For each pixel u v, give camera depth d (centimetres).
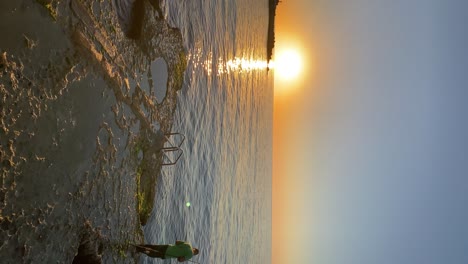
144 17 548
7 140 314
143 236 553
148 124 561
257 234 1619
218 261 970
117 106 475
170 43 644
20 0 328
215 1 945
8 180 315
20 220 326
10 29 319
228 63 1084
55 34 368
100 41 438
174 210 678
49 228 359
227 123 1070
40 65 350
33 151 341
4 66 311
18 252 325
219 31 988
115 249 468
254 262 1530
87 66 414
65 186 381
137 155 533
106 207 452
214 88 934
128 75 503
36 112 344
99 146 438
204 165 855
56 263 368
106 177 452
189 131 752
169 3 645
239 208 1238
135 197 526
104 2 452
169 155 652
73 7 392
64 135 380
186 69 726
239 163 1235
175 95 671
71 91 390
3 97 310
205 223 860
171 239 664
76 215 397
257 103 1627
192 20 766
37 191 345
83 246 412
